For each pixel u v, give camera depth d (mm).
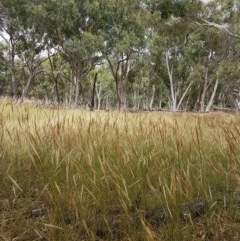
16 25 29438
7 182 2498
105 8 27828
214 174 2469
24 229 1957
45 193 2316
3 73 40312
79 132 3021
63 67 40906
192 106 44094
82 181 2260
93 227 1932
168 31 25828
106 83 49906
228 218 2008
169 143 3082
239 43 34000
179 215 1956
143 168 2408
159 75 39938
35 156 2701
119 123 4109
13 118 4285
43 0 27906
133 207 2180
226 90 42031
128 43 28016
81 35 28375
